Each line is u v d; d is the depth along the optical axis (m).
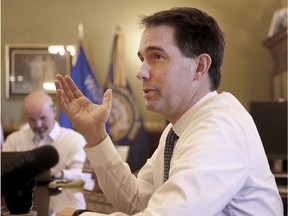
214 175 0.86
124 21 1.25
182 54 1.06
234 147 0.92
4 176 0.61
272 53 4.24
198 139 0.91
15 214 0.80
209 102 1.08
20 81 2.73
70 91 1.26
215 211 0.85
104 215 1.10
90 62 3.18
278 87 4.24
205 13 1.12
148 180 1.36
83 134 1.26
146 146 4.04
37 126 2.76
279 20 4.11
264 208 1.00
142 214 0.83
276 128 2.62
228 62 1.56
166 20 1.06
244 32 3.86
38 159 0.62
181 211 0.81
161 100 1.08
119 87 3.71
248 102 2.92
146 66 1.07
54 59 2.46
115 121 4.00
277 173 2.44
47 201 1.66
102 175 1.29
